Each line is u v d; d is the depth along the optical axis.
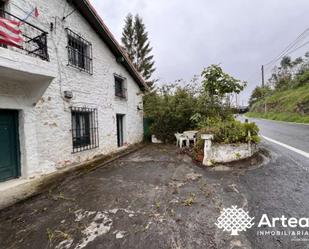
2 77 3.91
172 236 2.33
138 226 2.57
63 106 5.54
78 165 5.88
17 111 4.52
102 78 7.52
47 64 3.99
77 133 6.33
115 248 2.15
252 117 31.44
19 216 2.96
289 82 30.22
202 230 2.43
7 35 3.29
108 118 7.87
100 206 3.20
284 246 2.09
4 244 2.32
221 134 5.62
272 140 8.30
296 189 3.50
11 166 4.46
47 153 5.01
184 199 3.35
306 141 7.71
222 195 3.43
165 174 4.87
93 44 7.02
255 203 3.06
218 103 9.65
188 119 10.34
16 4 4.29
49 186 4.16
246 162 5.27
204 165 5.41
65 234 2.43
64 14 5.68
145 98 11.62
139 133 11.28
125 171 5.29
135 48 22.25
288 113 20.22
